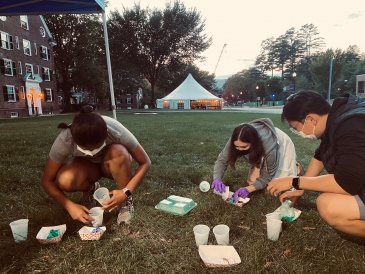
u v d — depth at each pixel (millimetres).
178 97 29938
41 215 2027
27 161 3744
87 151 1641
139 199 2385
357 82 29047
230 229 1871
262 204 2232
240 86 75875
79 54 29266
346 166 1329
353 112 1376
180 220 1984
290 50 73750
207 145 4988
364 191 1367
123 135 1916
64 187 1868
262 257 1493
